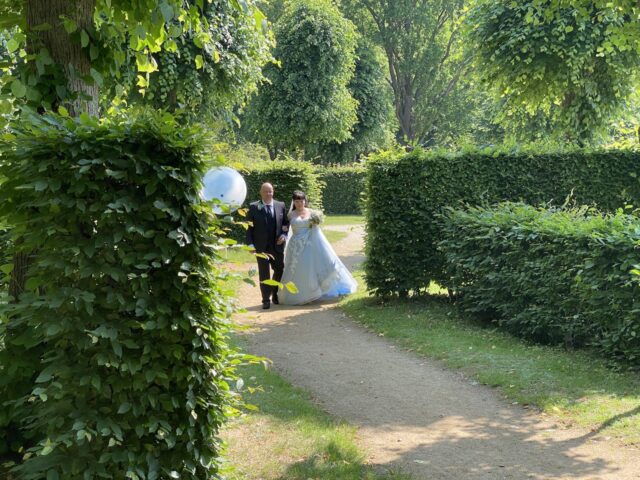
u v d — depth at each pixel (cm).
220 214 356
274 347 809
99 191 323
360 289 1189
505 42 1440
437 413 563
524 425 527
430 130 4619
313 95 3048
